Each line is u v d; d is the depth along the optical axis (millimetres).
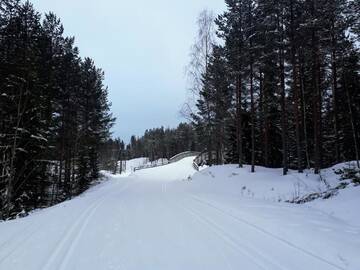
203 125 34125
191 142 103750
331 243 6859
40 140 20000
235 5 24891
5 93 18641
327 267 5570
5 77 19406
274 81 27719
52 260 6062
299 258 6043
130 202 14352
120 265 5844
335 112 26484
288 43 22766
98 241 7398
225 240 7367
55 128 26734
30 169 20266
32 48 20688
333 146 33188
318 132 24594
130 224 9242
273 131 34094
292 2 22312
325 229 8133
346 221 9531
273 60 24828
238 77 26469
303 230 7977
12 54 20125
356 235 7566
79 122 32875
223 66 28234
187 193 18406
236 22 24859
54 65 25109
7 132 19297
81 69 32750
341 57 26016
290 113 31812
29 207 20469
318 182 19188
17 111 19375
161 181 30672
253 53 24719
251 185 21000
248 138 35188
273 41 23469
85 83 33656
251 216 9969
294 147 35438
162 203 13836
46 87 21797
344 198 12094
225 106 32219
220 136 34875
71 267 5711
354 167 19578
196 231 8281
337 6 22688
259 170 25125
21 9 22375
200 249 6738
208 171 27484
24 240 7500
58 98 26641
